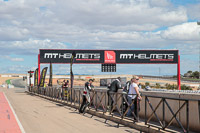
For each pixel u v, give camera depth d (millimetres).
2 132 9195
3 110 16969
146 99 9281
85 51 45438
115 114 12711
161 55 46219
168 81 97375
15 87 88625
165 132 8086
